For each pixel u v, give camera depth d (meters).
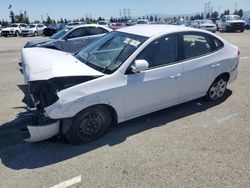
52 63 3.95
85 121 3.89
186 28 4.78
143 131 4.36
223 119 4.75
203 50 4.96
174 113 5.01
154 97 4.38
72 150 3.85
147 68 4.21
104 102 3.86
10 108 5.46
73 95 3.61
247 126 4.48
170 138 4.13
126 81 4.00
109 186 3.11
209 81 5.15
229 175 3.27
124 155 3.71
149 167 3.44
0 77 8.02
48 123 3.68
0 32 32.28
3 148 3.94
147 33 4.46
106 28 10.81
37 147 3.95
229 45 5.47
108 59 4.24
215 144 3.94
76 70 3.80
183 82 4.65
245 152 3.74
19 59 11.33
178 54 4.57
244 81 6.95
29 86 4.00
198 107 5.26
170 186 3.09
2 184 3.17
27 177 3.29
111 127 4.47
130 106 4.18
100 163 3.54
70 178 3.26
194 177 3.24
